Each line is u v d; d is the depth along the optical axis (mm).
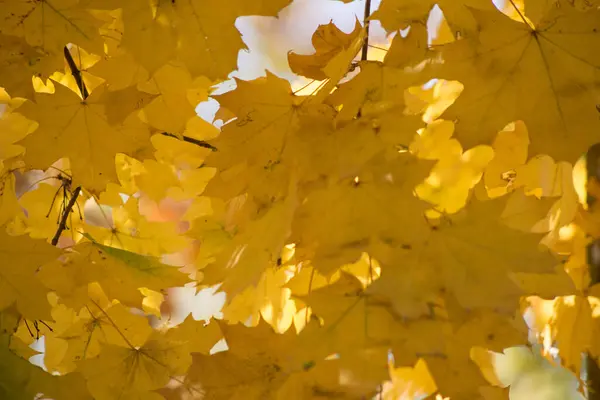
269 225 1806
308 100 1845
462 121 1807
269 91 1844
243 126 1847
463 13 1829
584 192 1934
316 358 1776
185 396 1853
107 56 1948
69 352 2029
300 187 1796
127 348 1938
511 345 1830
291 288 1874
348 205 1793
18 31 1847
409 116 1804
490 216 1793
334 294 1801
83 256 1966
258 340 1851
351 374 1771
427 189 1912
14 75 1859
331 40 1894
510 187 1912
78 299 1958
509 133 1905
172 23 1813
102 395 1916
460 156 1932
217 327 1960
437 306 1801
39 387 1832
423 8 1824
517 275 1837
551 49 1803
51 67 1867
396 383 1931
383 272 1766
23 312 1847
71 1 1840
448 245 1779
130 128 1899
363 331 1781
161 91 1916
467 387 1826
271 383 1834
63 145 1888
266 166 1847
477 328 1829
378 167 1784
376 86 1825
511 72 1806
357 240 1781
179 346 1948
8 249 1849
